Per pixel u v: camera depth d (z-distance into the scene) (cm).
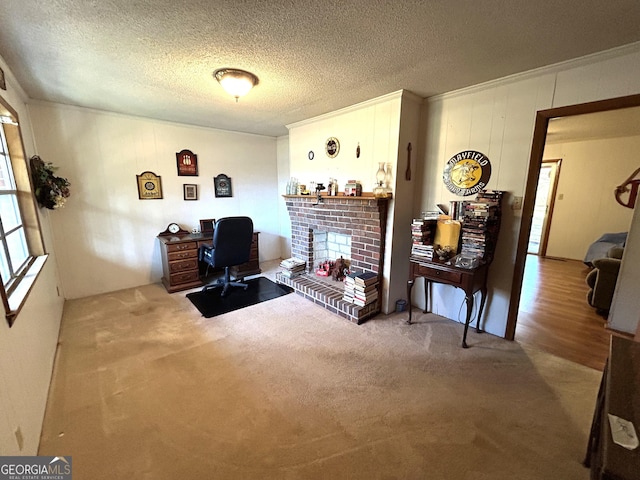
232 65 206
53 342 228
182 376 201
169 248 353
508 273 249
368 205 284
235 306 319
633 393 96
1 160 219
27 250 247
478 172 254
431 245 259
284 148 486
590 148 507
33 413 148
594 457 115
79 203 330
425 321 286
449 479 131
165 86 249
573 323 284
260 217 497
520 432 156
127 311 305
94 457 140
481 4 137
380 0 134
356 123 303
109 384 192
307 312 306
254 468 136
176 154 394
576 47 180
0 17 146
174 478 131
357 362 218
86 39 170
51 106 302
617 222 494
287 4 138
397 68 212
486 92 242
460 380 198
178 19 150
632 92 182
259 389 189
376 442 150
